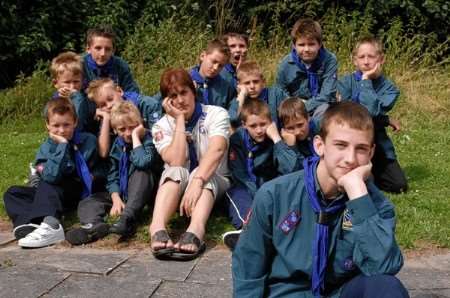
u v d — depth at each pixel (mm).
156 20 11148
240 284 2629
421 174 6133
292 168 4730
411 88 9469
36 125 8828
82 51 10539
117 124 4926
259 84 5383
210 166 4508
